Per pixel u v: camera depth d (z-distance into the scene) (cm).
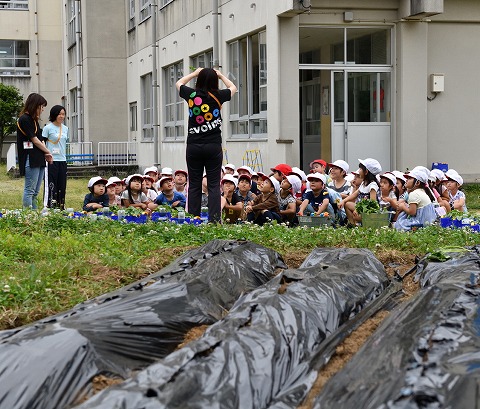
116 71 3144
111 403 372
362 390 395
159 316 557
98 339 499
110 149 3122
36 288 647
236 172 1622
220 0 2064
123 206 1310
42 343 478
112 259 776
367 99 1853
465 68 1905
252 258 764
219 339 459
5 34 4125
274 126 1767
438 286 591
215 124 1130
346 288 639
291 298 566
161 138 2678
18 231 976
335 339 536
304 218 1141
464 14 1881
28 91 4166
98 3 3108
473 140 1922
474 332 475
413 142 1839
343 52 1828
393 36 1828
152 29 2675
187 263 716
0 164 3756
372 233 985
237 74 2003
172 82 2564
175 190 1396
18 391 442
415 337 464
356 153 1856
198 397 396
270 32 1767
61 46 4184
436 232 1016
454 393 364
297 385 451
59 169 1363
